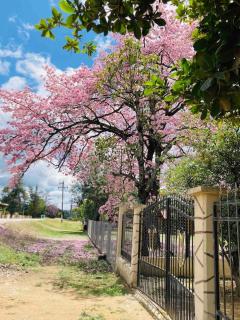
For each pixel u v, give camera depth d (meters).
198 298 5.24
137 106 14.87
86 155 17.97
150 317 7.51
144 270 9.32
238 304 7.54
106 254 17.20
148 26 3.41
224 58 2.79
